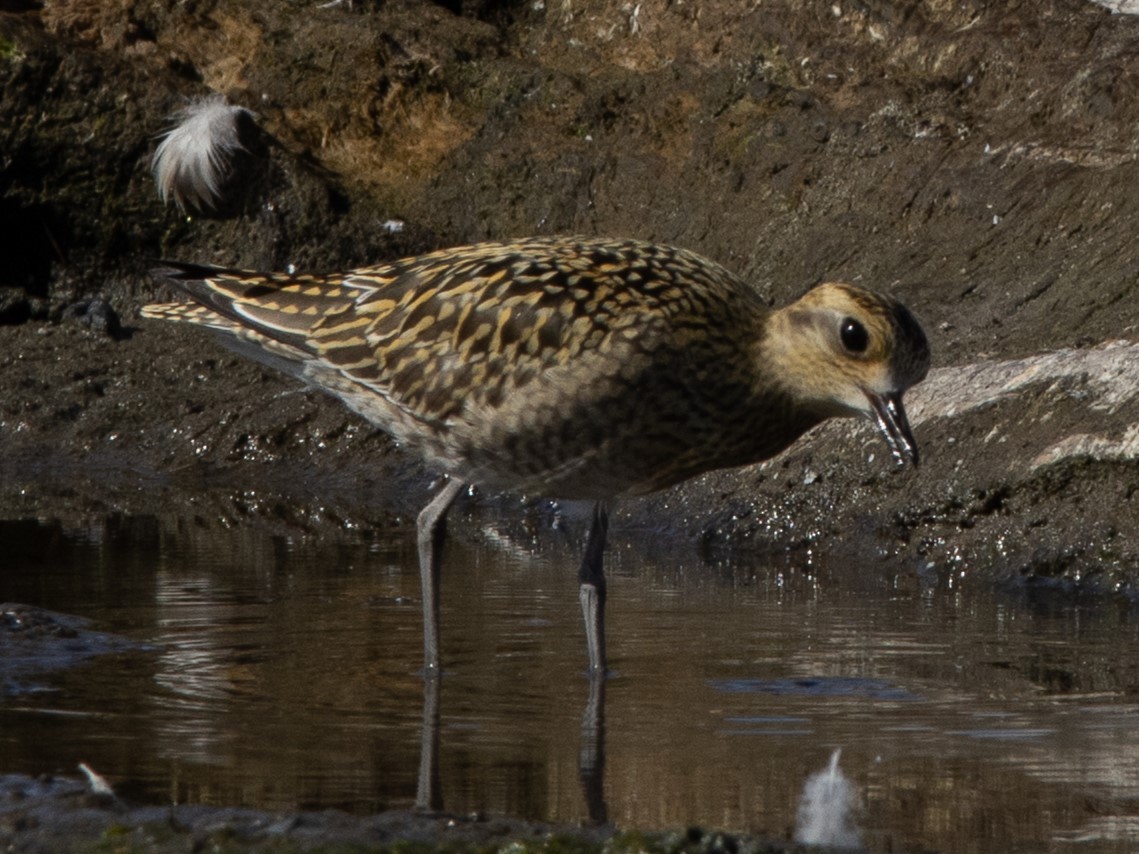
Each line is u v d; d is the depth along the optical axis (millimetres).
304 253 19156
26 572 12570
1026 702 9172
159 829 6855
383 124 20078
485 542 14141
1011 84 17234
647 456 10055
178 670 9711
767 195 17672
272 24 20594
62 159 19844
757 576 12844
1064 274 15188
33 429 17859
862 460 14023
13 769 7781
